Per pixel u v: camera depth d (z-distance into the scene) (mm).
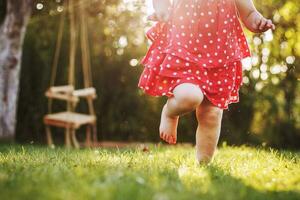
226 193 2205
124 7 11320
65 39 10844
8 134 9414
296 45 10867
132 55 11391
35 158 3711
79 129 11430
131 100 11336
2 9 9664
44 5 10312
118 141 11398
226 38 3354
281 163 3723
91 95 9000
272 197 2275
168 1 3449
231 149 6043
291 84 11477
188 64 3229
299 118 11688
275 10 10609
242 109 11016
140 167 3027
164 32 3447
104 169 2838
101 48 11273
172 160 3744
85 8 10742
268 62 11148
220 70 3324
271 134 11211
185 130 11023
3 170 2850
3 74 9406
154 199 1947
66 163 3242
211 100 3270
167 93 3266
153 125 11383
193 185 2395
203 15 3316
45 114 11008
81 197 1972
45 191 2084
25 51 10820
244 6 3561
